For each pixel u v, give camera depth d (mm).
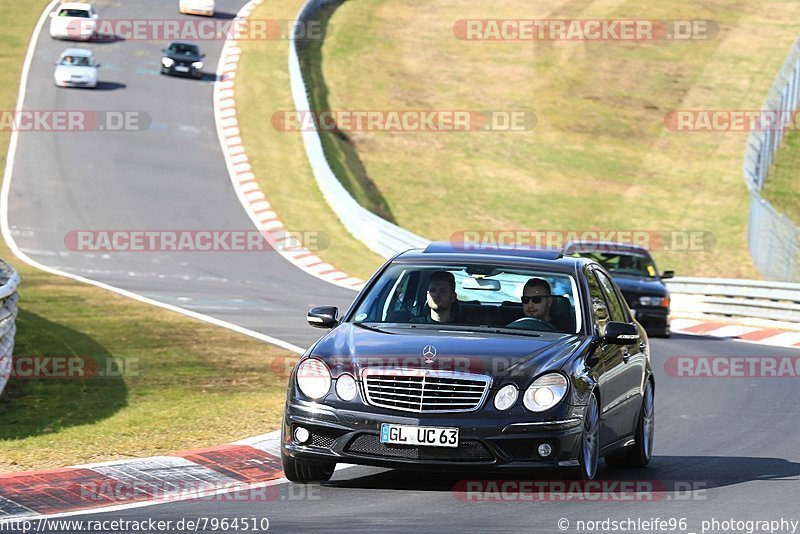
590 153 174000
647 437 36344
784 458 38312
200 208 132125
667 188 160375
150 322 69750
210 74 187500
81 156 146625
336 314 33281
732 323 90438
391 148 167750
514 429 28922
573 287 33156
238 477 32094
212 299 85438
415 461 29031
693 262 126062
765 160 154875
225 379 52500
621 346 34188
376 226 119438
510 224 143750
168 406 45594
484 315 32688
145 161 147125
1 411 44625
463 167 163500
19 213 125375
